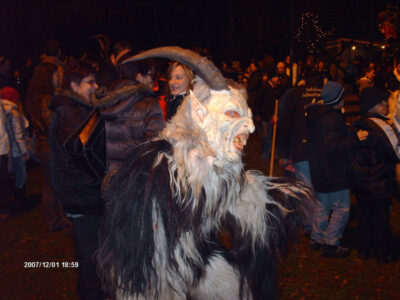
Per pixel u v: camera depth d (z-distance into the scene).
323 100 4.18
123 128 2.77
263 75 8.68
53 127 2.96
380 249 4.17
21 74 13.41
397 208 5.54
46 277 4.13
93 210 2.96
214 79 1.76
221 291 1.86
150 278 1.78
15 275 4.18
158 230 1.77
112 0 23.78
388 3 11.02
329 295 3.71
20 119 5.59
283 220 1.95
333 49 11.63
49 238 5.00
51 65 5.20
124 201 1.78
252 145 9.39
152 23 24.73
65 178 2.94
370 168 3.97
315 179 4.16
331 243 4.30
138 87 2.81
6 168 5.55
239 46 22.44
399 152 3.87
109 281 1.89
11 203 6.09
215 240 1.95
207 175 1.79
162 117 2.83
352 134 3.99
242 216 1.90
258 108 8.35
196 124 1.78
